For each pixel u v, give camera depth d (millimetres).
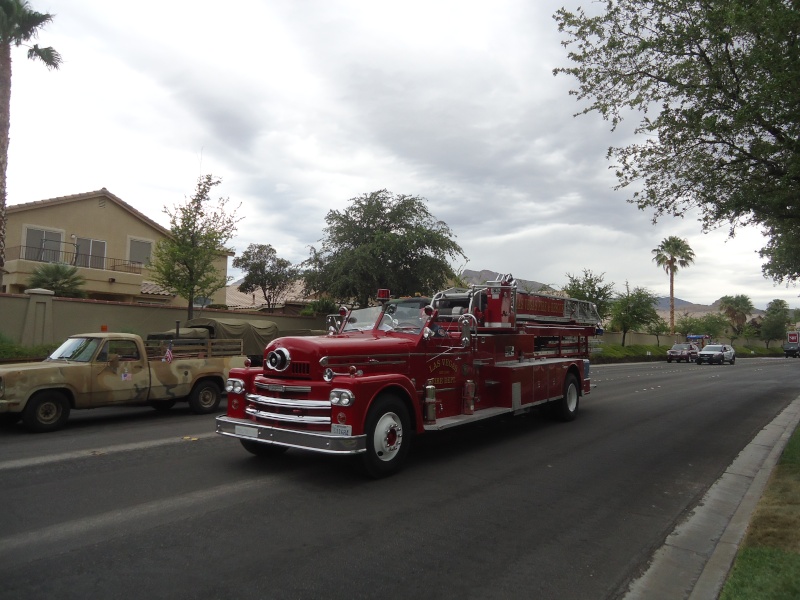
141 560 4219
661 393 17391
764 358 63250
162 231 30344
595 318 13781
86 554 4312
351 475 6723
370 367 6922
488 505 5777
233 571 4070
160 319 21094
